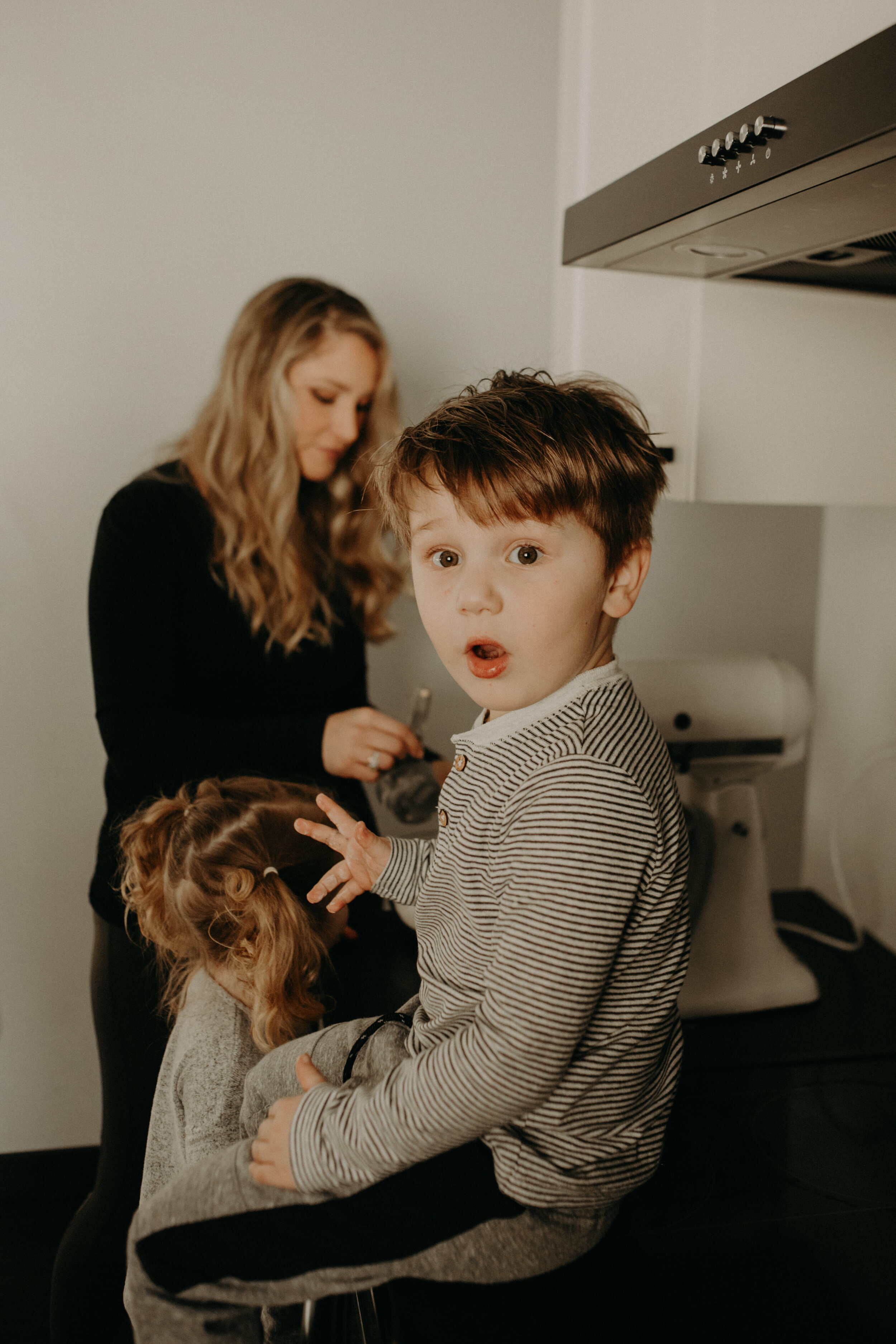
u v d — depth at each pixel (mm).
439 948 702
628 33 1182
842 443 1180
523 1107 569
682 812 672
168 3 1360
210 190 1427
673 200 794
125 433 1465
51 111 1355
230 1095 873
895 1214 821
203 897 939
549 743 619
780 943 1281
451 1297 646
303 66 1419
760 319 1105
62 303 1410
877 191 695
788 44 815
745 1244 767
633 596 669
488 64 1471
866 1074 1078
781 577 1748
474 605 614
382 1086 604
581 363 1450
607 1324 656
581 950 567
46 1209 1568
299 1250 630
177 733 1126
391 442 777
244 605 1242
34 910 1543
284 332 1240
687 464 1127
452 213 1507
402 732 1139
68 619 1488
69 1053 1578
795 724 1238
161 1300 650
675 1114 979
